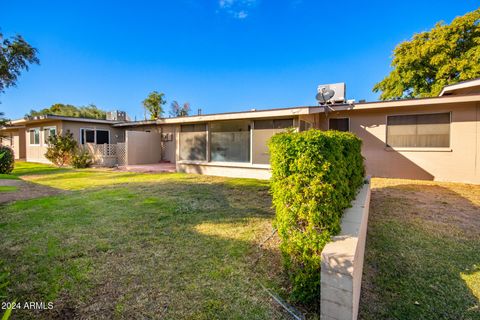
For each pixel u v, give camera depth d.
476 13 13.11
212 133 10.04
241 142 9.39
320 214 2.12
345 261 1.72
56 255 2.95
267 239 3.47
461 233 3.76
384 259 2.99
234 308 2.08
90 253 3.01
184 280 2.48
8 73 11.41
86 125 14.92
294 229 2.25
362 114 9.45
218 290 2.32
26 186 7.37
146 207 5.02
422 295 2.32
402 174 8.88
